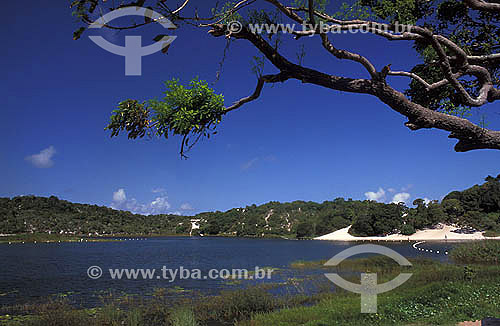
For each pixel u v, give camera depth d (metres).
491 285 12.71
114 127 2.65
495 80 4.28
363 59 2.44
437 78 4.28
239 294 14.58
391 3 4.18
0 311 14.72
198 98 2.60
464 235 81.56
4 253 61.88
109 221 178.38
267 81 2.53
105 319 12.18
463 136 2.65
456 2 4.78
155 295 17.97
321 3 3.01
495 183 86.62
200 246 87.31
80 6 1.59
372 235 103.88
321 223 130.62
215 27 2.44
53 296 18.83
